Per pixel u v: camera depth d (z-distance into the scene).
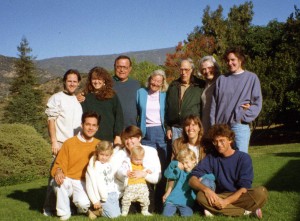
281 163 12.12
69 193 5.58
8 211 6.38
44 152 11.93
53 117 6.05
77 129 6.13
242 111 5.59
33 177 11.62
